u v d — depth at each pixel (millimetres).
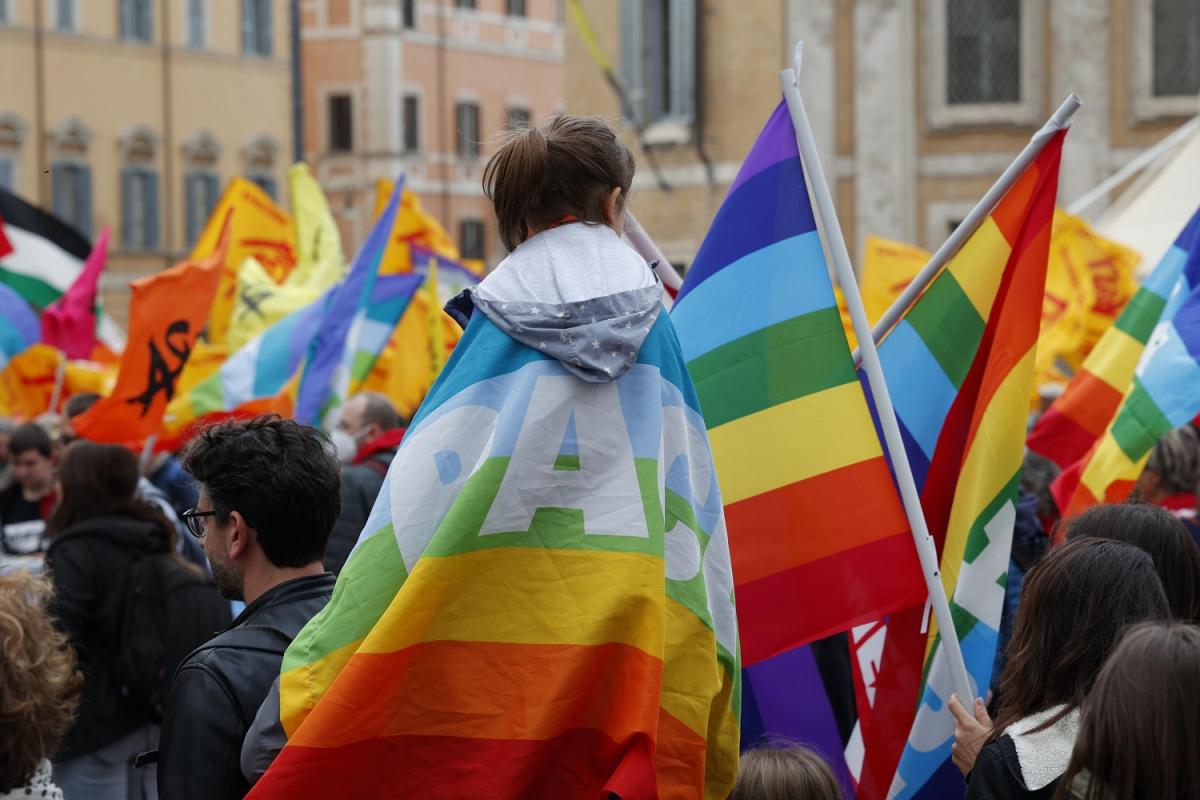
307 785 3230
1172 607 4078
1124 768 2984
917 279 4859
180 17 48438
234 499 3902
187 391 9852
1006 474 4688
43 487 9227
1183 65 23047
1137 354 6977
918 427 4945
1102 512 4199
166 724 3740
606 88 25719
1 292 12859
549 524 3324
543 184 3506
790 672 4891
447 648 3285
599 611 3289
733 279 4633
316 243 12102
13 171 44531
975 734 4160
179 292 9102
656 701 3246
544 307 3395
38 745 3467
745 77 24344
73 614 6336
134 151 47344
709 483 3561
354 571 3375
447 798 3271
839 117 24125
